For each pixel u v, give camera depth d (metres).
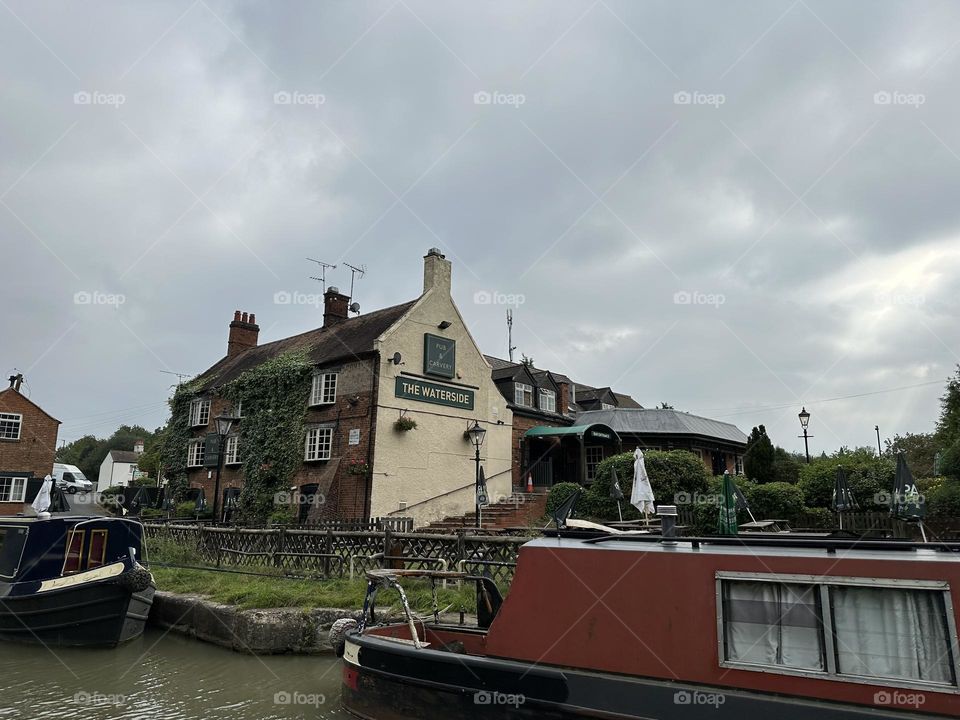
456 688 5.64
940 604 4.20
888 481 18.61
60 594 10.19
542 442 27.59
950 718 4.00
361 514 20.02
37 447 34.47
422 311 23.02
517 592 5.81
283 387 24.25
